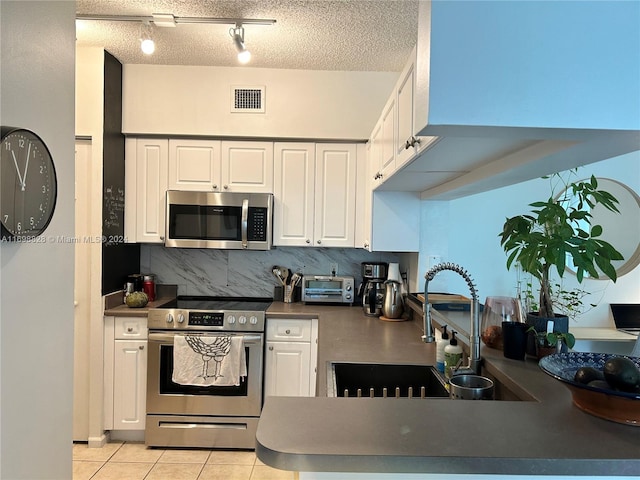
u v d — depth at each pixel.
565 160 1.26
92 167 2.85
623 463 0.91
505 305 1.78
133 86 3.08
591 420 1.11
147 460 2.77
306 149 3.20
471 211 2.79
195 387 2.93
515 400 1.37
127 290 3.14
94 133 2.82
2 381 1.32
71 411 1.73
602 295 2.91
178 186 3.16
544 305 1.61
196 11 2.26
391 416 1.12
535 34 0.93
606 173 2.94
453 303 2.54
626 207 3.14
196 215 3.09
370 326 2.70
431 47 0.93
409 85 1.60
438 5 0.93
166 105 3.09
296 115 3.12
